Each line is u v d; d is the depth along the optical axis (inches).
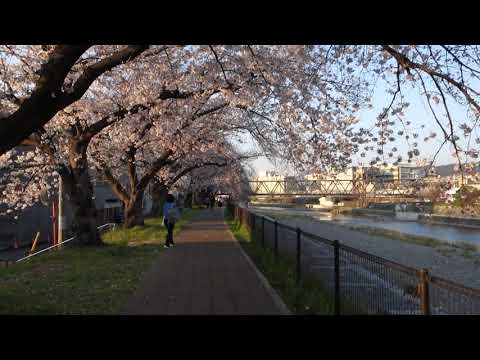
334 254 295.3
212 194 2691.9
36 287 382.9
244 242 798.5
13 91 546.9
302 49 481.4
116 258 566.3
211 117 815.1
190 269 485.7
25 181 903.1
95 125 629.3
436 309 189.3
